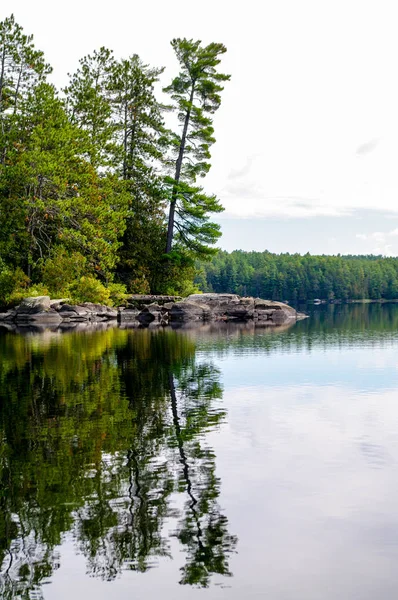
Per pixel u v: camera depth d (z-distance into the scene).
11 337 30.00
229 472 7.99
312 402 12.90
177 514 6.59
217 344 26.81
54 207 44.91
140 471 8.07
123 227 51.41
